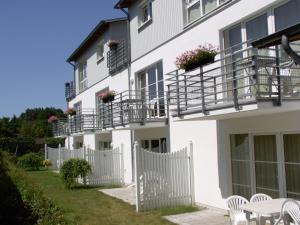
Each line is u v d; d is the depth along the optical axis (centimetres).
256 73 779
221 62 1124
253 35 1035
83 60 2817
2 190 804
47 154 3169
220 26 1135
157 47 1534
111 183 1888
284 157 932
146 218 1084
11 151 3650
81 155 2023
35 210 714
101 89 2342
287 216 725
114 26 2127
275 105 794
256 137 1025
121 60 1922
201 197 1221
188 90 1250
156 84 1562
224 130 1117
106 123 1862
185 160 1258
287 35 587
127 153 1883
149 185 1203
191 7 1318
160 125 1450
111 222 1050
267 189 991
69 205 1327
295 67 799
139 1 1692
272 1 940
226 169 1112
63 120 3416
